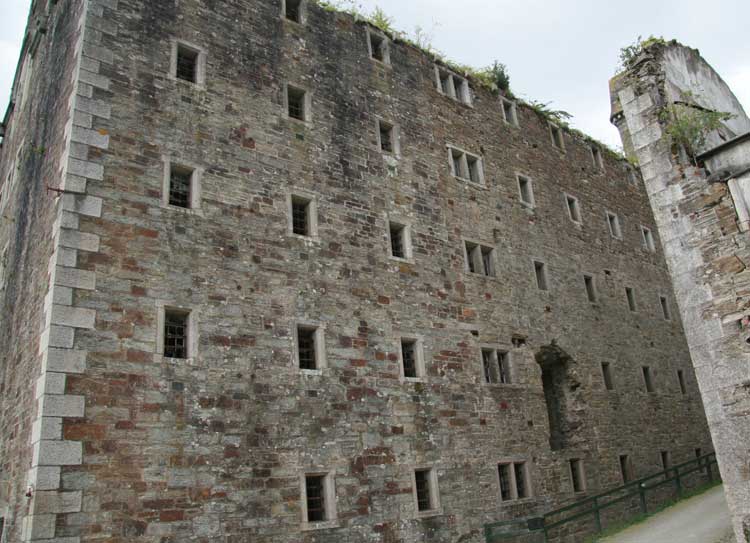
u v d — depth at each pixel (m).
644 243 26.34
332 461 13.30
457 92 21.41
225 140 14.38
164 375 11.69
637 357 23.11
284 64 16.38
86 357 10.97
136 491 10.72
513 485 16.58
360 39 18.70
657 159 11.41
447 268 17.70
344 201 15.99
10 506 11.35
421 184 18.12
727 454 9.70
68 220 11.63
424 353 16.05
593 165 25.61
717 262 10.32
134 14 14.06
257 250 13.88
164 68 14.06
